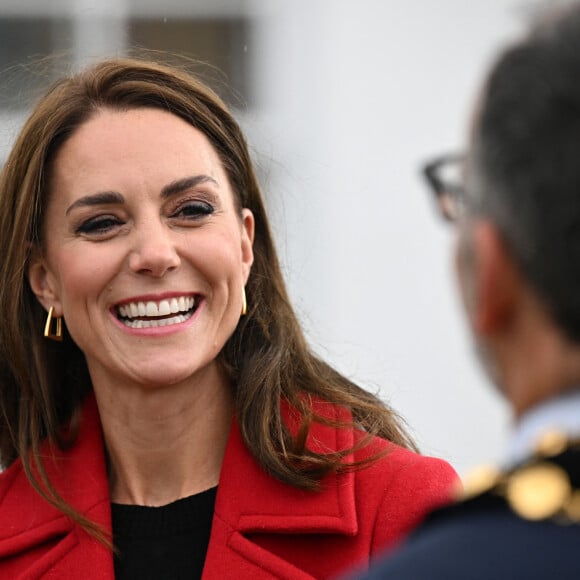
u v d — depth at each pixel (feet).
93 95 35.04
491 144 16.37
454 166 17.84
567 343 15.93
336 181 68.54
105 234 34.17
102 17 70.33
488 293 16.60
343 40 69.51
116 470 35.88
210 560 33.53
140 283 33.78
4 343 36.78
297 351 37.06
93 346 34.53
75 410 36.68
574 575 14.58
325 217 67.97
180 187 34.01
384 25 69.21
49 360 37.06
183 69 43.96
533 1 16.75
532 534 14.99
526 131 15.98
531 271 16.01
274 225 45.42
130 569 34.30
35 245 35.83
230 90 45.75
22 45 70.28
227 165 35.70
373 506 34.06
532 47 16.22
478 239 16.70
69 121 34.81
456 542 15.24
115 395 35.17
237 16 70.23
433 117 68.69
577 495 15.08
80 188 34.24
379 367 67.05
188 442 35.06
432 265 67.87
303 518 33.58
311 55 69.51
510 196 16.08
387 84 69.10
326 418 35.76
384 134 68.90
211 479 35.32
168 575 33.99
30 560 35.35
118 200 33.86
